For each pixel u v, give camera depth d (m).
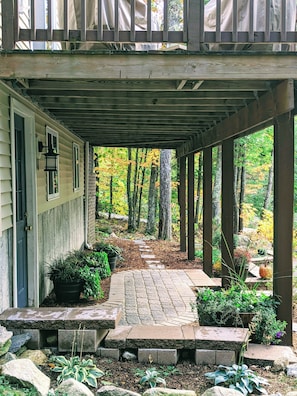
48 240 5.52
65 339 3.41
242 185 13.56
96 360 3.35
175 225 16.56
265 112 4.04
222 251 5.83
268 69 3.43
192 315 4.82
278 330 3.66
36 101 4.58
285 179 3.85
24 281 4.61
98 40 3.33
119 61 3.39
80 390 2.62
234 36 3.40
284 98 3.55
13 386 2.55
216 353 3.32
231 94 4.30
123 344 3.38
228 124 5.43
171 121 6.23
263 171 14.66
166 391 2.68
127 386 2.94
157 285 6.35
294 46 4.18
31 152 4.62
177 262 8.53
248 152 13.00
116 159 15.33
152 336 3.41
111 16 4.13
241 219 13.28
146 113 5.47
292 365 3.32
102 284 6.38
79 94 4.31
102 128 7.20
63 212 6.82
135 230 15.45
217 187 12.16
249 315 3.76
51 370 3.09
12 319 3.42
